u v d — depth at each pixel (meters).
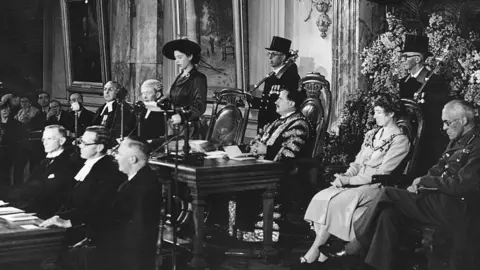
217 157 7.32
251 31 11.05
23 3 16.81
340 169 7.78
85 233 5.77
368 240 6.29
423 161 7.44
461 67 7.77
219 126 9.04
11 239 4.69
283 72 8.87
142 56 12.70
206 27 11.40
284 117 7.88
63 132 6.98
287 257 7.28
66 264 5.54
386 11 9.11
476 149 6.07
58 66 16.27
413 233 6.14
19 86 16.80
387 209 6.14
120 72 13.21
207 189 6.70
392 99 7.06
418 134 7.04
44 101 13.19
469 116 6.28
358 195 6.64
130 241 5.59
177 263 6.89
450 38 8.02
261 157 7.53
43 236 4.80
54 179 6.80
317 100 7.98
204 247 7.46
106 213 5.82
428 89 7.59
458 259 5.89
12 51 17.19
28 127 11.89
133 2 12.91
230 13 10.98
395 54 8.23
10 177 11.22
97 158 6.23
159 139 7.93
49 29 16.47
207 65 11.46
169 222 7.50
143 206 5.68
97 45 13.84
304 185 7.71
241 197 7.93
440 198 6.04
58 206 6.77
